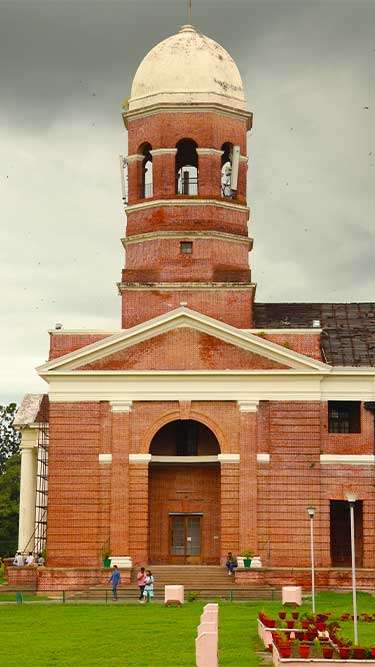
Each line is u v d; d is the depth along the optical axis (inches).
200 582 2208.4
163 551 2388.0
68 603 2004.2
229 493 2283.5
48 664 1273.4
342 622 1640.0
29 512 3073.3
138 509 2285.9
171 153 2417.6
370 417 2327.8
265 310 2615.7
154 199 2413.9
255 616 1743.4
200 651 1168.2
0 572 2908.5
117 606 1940.2
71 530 2278.5
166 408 2311.8
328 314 2600.9
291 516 2274.9
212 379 2308.1
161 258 2401.6
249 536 2262.6
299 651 1219.9
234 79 2468.0
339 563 2363.4
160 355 2316.7
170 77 2432.3
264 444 2298.2
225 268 2404.0
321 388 2322.8
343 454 2311.8
